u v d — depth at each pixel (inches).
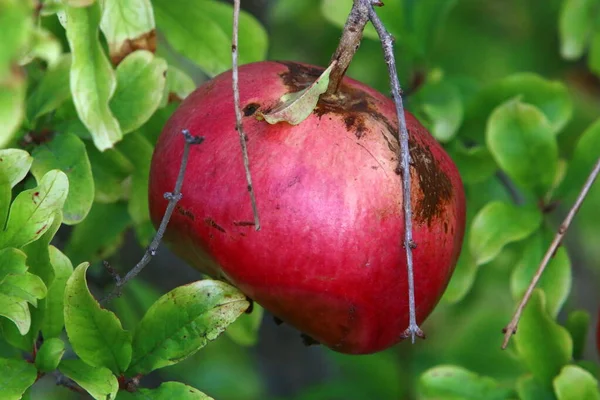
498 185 37.6
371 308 31.4
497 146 34.9
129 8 32.6
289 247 31.0
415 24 36.2
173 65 34.7
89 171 32.3
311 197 31.0
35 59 32.6
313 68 32.5
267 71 32.1
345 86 31.9
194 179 31.4
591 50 37.9
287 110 31.2
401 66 36.6
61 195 31.4
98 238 34.2
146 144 33.6
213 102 31.8
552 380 34.1
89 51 31.5
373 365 39.6
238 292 31.6
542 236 34.9
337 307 31.3
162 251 38.8
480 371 39.7
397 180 31.3
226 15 34.8
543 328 34.0
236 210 31.1
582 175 35.1
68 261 31.8
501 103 35.8
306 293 31.1
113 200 33.1
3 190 31.3
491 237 34.5
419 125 32.3
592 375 34.2
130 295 37.7
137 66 32.7
